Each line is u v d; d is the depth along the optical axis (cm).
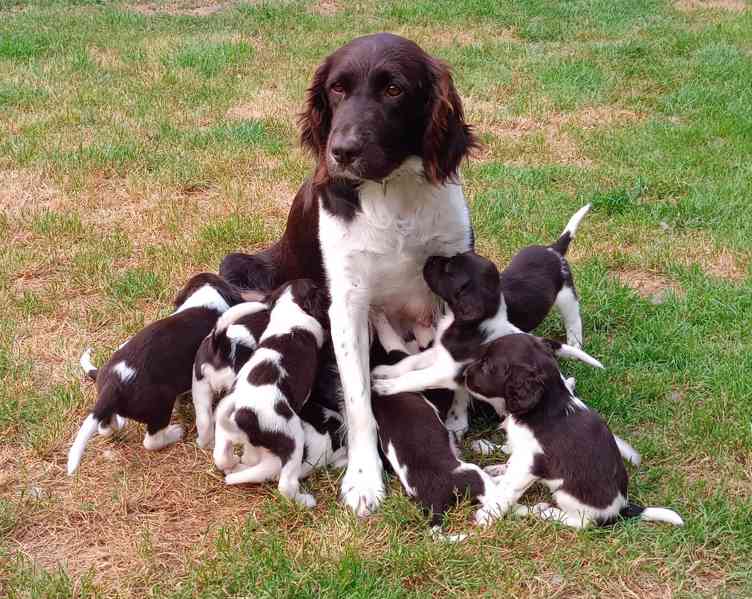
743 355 186
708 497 158
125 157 262
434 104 168
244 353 171
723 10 452
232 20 434
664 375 182
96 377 175
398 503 157
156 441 168
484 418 178
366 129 163
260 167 261
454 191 175
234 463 163
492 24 430
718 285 207
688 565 150
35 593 146
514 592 146
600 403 177
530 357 156
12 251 220
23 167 258
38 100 311
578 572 148
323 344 172
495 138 282
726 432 168
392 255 172
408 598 145
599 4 461
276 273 193
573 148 275
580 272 212
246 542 152
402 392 167
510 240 224
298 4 464
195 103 314
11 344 191
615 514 153
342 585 145
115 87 329
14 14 440
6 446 170
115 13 438
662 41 390
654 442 169
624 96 324
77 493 162
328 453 167
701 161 263
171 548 153
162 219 235
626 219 234
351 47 168
